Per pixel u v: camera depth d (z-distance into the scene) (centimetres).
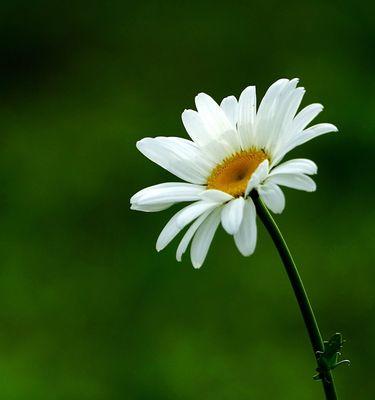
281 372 109
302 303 76
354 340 113
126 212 132
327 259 120
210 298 118
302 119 78
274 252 121
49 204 136
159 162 80
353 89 144
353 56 152
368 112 138
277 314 115
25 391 112
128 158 141
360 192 129
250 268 120
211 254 122
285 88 79
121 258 126
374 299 115
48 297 123
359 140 135
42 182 141
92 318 120
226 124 80
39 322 120
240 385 109
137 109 151
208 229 77
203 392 109
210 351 112
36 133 150
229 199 77
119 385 112
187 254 122
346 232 123
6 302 123
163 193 78
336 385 109
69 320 120
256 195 77
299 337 112
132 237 129
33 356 116
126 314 119
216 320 116
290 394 107
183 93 153
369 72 147
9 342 119
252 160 79
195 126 80
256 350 111
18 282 126
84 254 128
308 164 76
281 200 76
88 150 144
